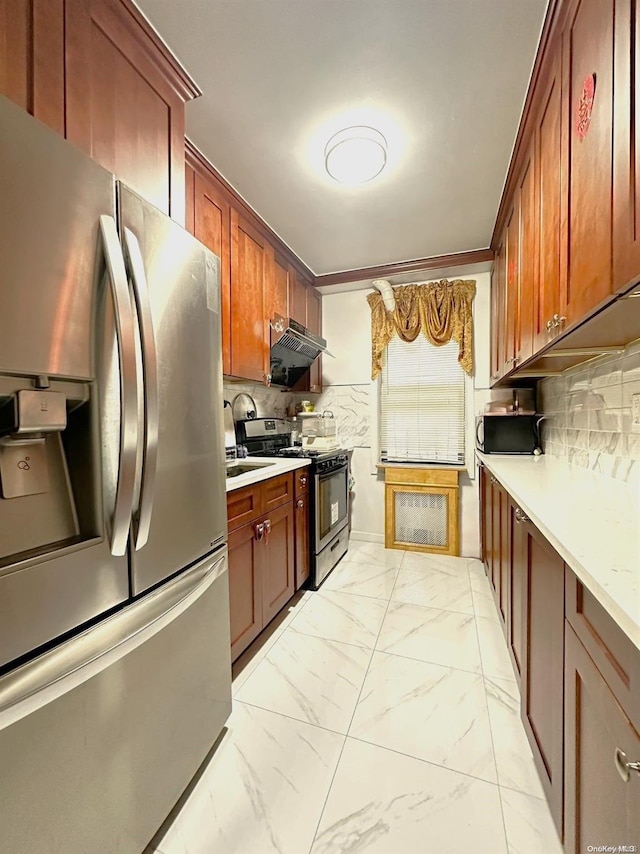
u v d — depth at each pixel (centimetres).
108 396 82
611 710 65
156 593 99
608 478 156
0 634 64
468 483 313
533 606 120
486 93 143
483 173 190
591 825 74
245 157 178
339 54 127
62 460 82
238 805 110
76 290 76
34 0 87
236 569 166
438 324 313
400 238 260
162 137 129
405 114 153
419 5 112
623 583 65
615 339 127
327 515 272
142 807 94
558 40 117
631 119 74
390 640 192
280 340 265
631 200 74
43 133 71
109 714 85
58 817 74
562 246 117
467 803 110
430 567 286
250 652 182
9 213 65
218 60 128
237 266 210
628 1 74
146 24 115
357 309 347
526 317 171
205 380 121
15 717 67
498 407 279
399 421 338
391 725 139
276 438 307
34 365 69
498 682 161
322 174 190
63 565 74
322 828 104
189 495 112
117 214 87
